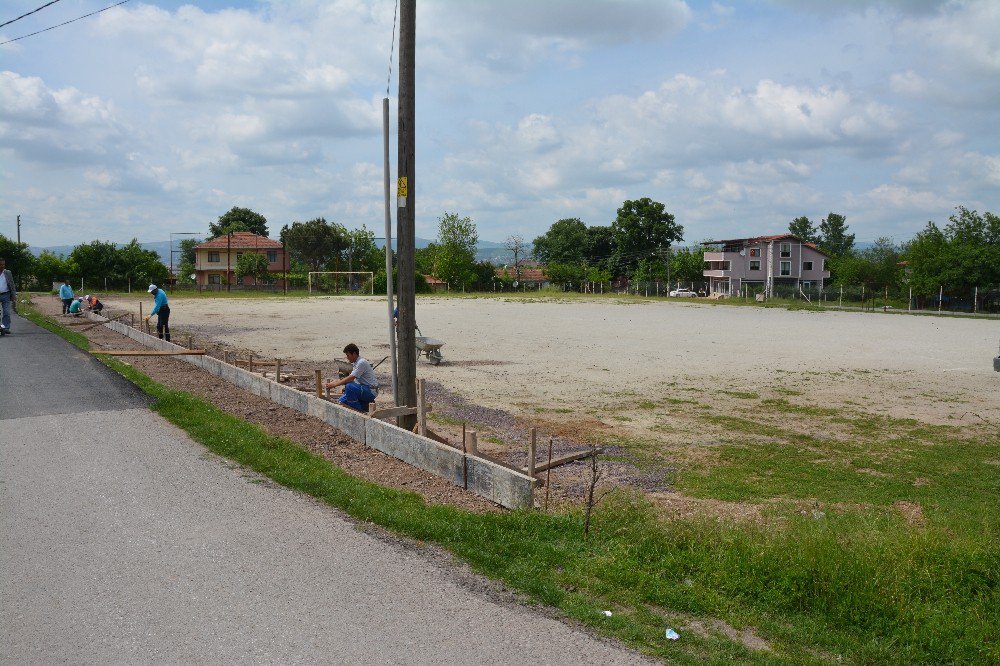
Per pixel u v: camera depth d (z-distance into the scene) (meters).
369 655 4.06
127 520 6.05
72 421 9.58
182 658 3.96
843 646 4.47
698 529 6.05
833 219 150.62
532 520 6.35
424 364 21.00
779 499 8.68
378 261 94.69
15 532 5.72
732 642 4.41
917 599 5.06
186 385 13.29
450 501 7.26
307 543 5.70
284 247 89.62
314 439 9.64
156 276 73.50
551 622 4.56
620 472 9.74
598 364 21.56
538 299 68.81
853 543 5.95
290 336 28.28
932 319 47.06
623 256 114.31
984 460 11.02
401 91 9.77
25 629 4.23
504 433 11.92
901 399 16.41
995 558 5.75
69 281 66.56
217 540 5.69
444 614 4.59
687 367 21.23
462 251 91.12
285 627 4.34
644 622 4.62
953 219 63.25
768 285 88.06
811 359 23.78
